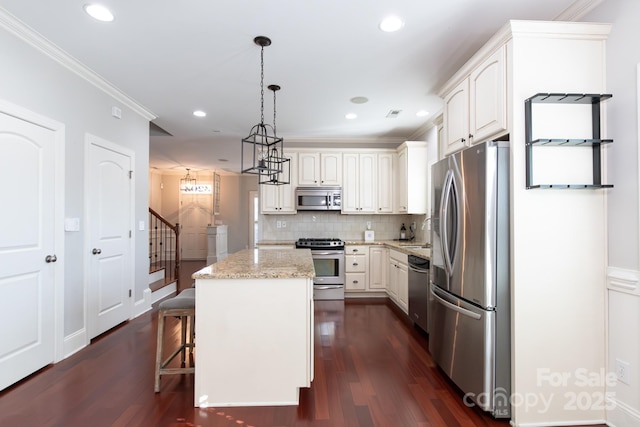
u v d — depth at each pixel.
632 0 1.78
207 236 8.70
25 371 2.39
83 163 3.01
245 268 2.27
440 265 2.51
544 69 1.91
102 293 3.30
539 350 1.92
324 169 5.14
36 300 2.49
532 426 1.90
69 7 2.09
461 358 2.19
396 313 4.14
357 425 1.88
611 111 1.89
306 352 2.10
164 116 4.28
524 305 1.91
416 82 3.23
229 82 3.22
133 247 3.87
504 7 2.10
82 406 2.05
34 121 2.47
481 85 2.21
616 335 1.87
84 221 3.03
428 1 2.04
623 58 1.83
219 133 5.12
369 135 5.24
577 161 1.93
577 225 1.93
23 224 2.39
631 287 1.78
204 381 2.07
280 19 2.22
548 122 1.92
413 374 2.50
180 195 9.46
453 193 2.30
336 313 4.14
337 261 4.84
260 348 2.09
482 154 1.99
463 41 2.50
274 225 5.38
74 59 2.76
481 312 1.99
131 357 2.78
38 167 2.51
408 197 4.65
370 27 2.31
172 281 5.29
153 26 2.30
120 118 3.59
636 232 1.76
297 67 2.91
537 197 1.92
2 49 2.22
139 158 4.00
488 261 1.95
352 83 3.25
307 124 4.62
